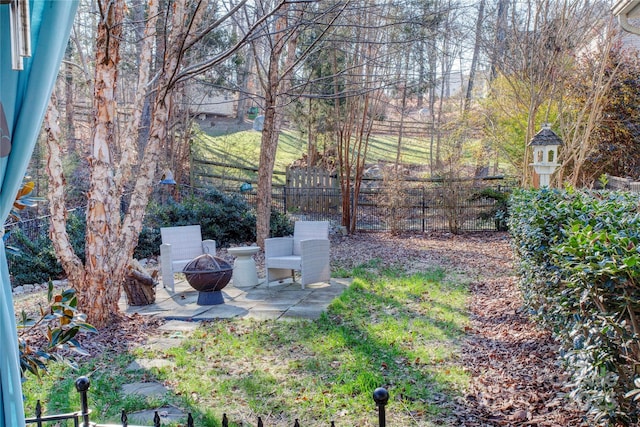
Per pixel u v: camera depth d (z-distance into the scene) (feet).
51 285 10.85
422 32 40.55
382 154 92.73
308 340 19.40
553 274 14.03
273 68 38.99
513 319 21.57
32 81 6.73
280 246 30.81
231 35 52.65
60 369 16.74
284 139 99.35
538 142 31.89
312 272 29.55
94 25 40.06
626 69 48.91
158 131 22.63
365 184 70.49
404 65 57.67
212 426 12.74
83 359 17.95
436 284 29.86
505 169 83.51
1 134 6.57
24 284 33.50
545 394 14.01
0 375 6.93
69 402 14.02
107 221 21.58
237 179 70.95
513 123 54.24
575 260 10.83
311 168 67.00
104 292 21.61
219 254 43.39
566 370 14.01
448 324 21.42
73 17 7.14
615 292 9.40
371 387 14.74
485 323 21.56
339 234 54.95
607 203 15.20
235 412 13.53
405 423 12.76
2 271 7.17
